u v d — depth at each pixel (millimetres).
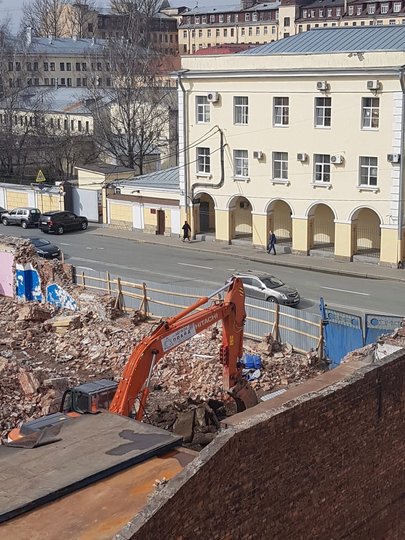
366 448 14398
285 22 131750
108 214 59000
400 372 14977
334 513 13867
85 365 27641
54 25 142500
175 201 53938
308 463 13070
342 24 124188
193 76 49656
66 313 33375
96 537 11078
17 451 13773
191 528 10938
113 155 76188
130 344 28953
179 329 19266
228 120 48906
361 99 42969
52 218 56562
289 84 45562
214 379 24953
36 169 78812
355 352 21500
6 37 110062
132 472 13109
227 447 11461
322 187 45562
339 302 36812
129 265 45906
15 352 28750
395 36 44938
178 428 18672
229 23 141750
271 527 12484
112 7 119500
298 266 45000
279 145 46875
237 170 49531
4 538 11094
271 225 49062
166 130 76875
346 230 45125
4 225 61594
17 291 36969
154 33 138750
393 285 40312
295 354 27609
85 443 14070
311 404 12969
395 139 42219
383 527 15266
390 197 43062
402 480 15578
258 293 36312
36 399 23547
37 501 11906
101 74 94000
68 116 87125
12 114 79375
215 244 51406
